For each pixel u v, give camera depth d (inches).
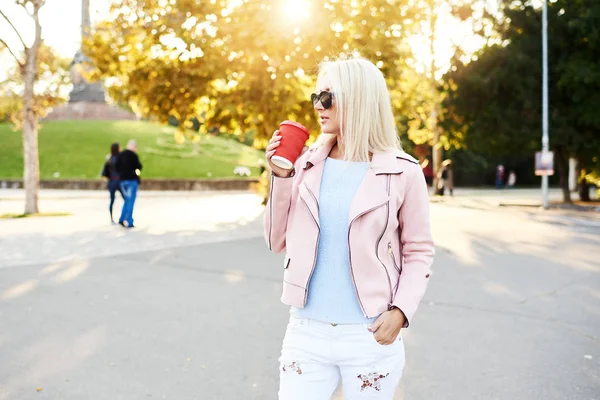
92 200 1102.4
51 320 232.2
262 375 175.5
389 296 85.4
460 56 1049.5
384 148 89.0
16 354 191.0
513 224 643.5
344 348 85.5
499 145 1056.2
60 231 545.3
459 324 233.3
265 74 680.4
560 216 762.8
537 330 225.3
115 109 2375.7
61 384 166.2
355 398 87.6
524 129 980.6
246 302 266.7
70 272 335.0
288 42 629.6
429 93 1230.3
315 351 86.6
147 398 157.6
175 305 259.6
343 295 85.6
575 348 203.5
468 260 390.9
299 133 87.0
